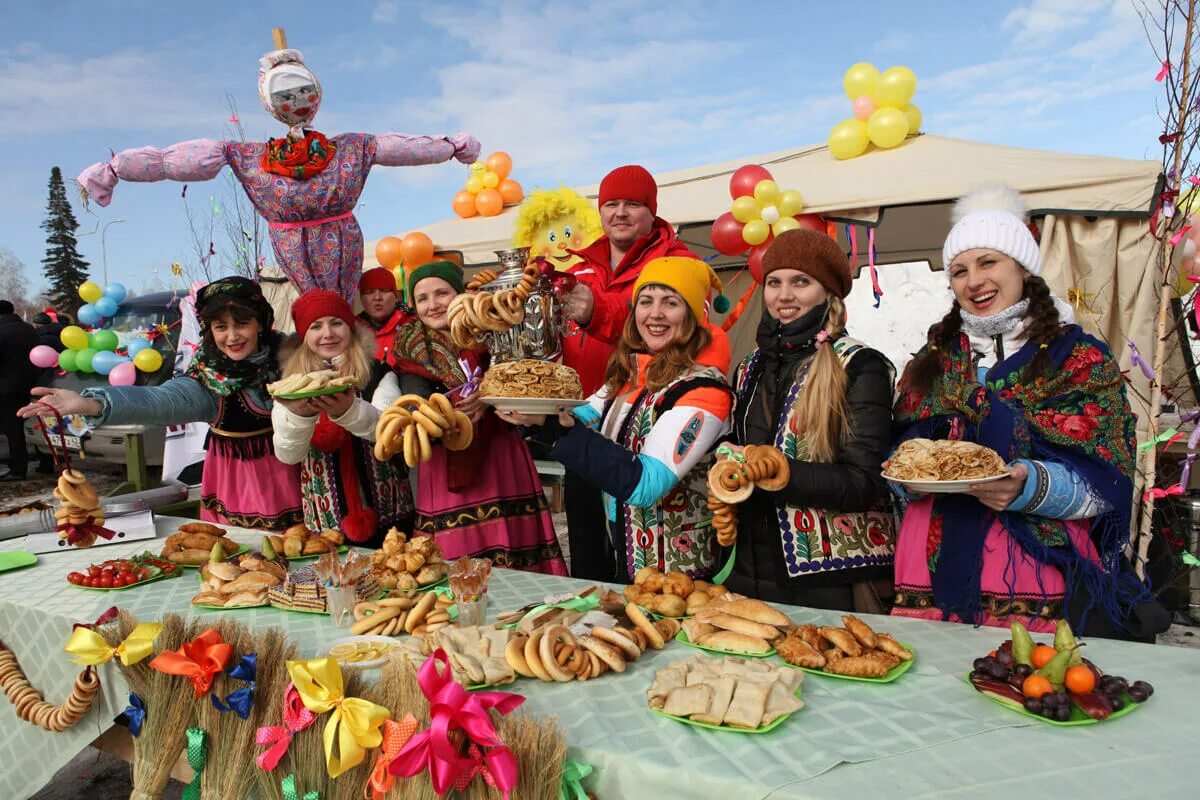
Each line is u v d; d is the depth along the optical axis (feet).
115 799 8.86
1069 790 3.28
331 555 5.82
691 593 5.75
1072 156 15.62
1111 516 5.32
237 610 6.14
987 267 5.57
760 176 16.97
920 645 4.99
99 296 20.24
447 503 8.39
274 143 13.04
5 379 26.13
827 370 6.03
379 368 8.59
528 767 3.65
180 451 19.71
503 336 6.24
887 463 5.49
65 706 5.81
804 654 4.61
